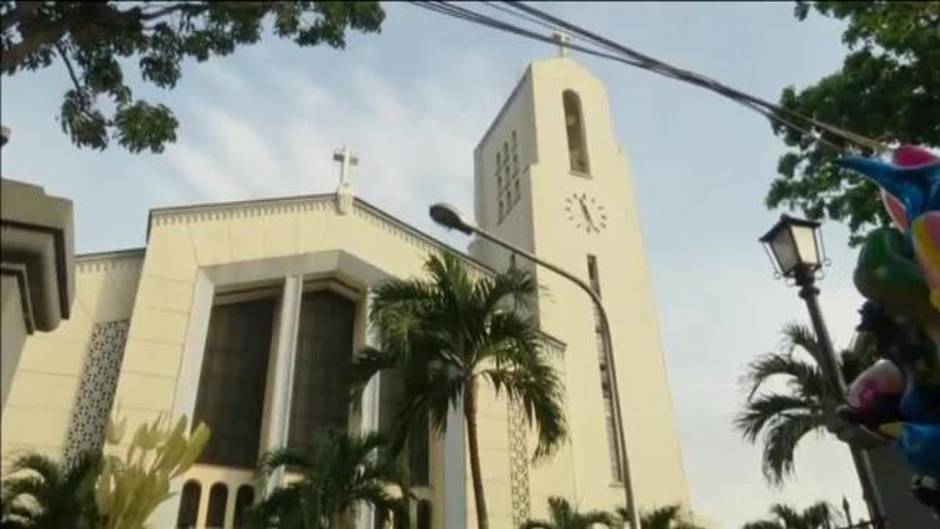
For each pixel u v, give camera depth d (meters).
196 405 28.56
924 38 11.98
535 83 49.09
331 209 33.09
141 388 26.73
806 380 15.66
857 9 7.87
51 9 6.70
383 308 16.55
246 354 30.41
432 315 16.09
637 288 41.78
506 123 51.31
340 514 18.61
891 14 8.28
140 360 27.25
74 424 25.86
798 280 10.12
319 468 18.62
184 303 29.06
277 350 29.44
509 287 16.73
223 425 28.55
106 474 18.14
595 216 43.66
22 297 5.65
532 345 16.41
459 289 16.31
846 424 8.88
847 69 13.16
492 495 28.45
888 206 7.93
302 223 32.38
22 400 25.67
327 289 32.75
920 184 7.38
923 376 7.20
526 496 28.89
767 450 15.66
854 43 12.74
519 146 47.88
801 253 10.06
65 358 27.02
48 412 25.75
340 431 21.30
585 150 47.75
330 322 32.12
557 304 38.44
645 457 35.81
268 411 28.34
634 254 43.34
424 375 16.08
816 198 14.13
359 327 31.30
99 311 28.47
